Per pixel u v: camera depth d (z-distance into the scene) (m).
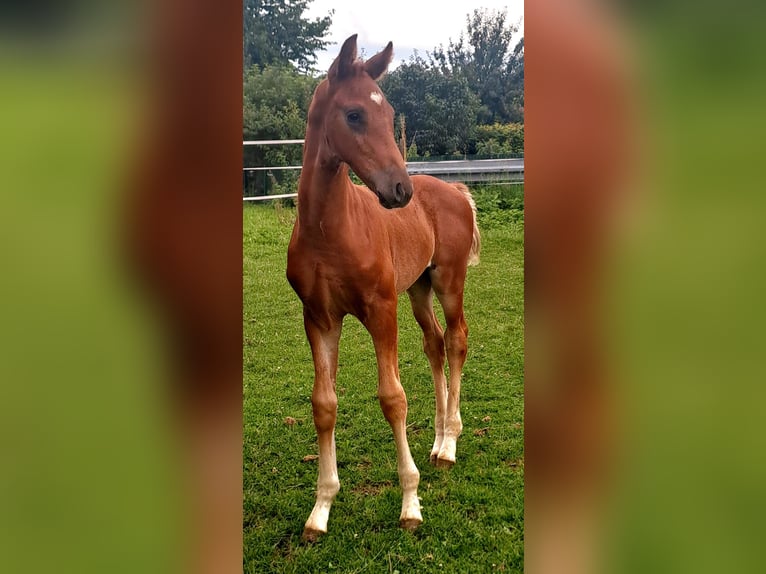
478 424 3.56
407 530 2.68
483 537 2.62
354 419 3.66
